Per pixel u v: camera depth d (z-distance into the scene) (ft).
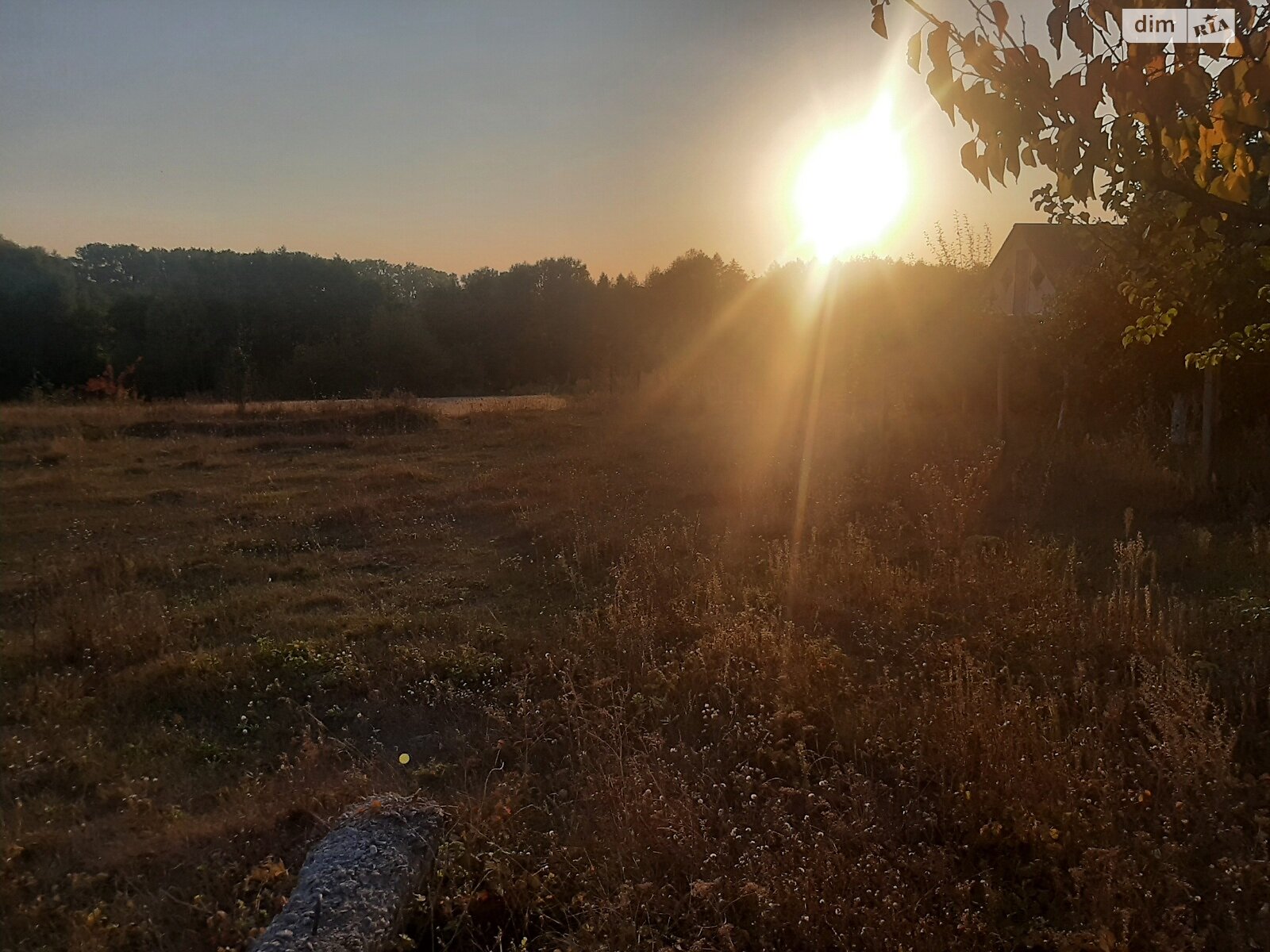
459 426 61.93
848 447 41.65
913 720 15.05
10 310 114.32
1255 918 9.84
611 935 10.15
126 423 57.62
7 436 52.08
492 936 10.74
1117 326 35.60
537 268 169.68
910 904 10.33
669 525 29.58
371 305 150.51
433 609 22.97
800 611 21.29
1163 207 10.06
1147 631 17.75
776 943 10.18
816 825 12.48
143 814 13.52
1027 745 13.29
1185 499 29.96
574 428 59.11
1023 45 6.75
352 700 17.70
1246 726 14.24
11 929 10.99
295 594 24.22
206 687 18.07
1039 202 14.40
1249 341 15.78
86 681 18.42
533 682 18.01
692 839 11.55
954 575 22.25
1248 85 6.02
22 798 14.03
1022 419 45.21
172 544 29.99
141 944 10.79
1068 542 26.27
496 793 13.24
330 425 59.62
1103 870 10.41
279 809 13.44
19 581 25.32
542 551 28.17
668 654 18.62
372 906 9.91
